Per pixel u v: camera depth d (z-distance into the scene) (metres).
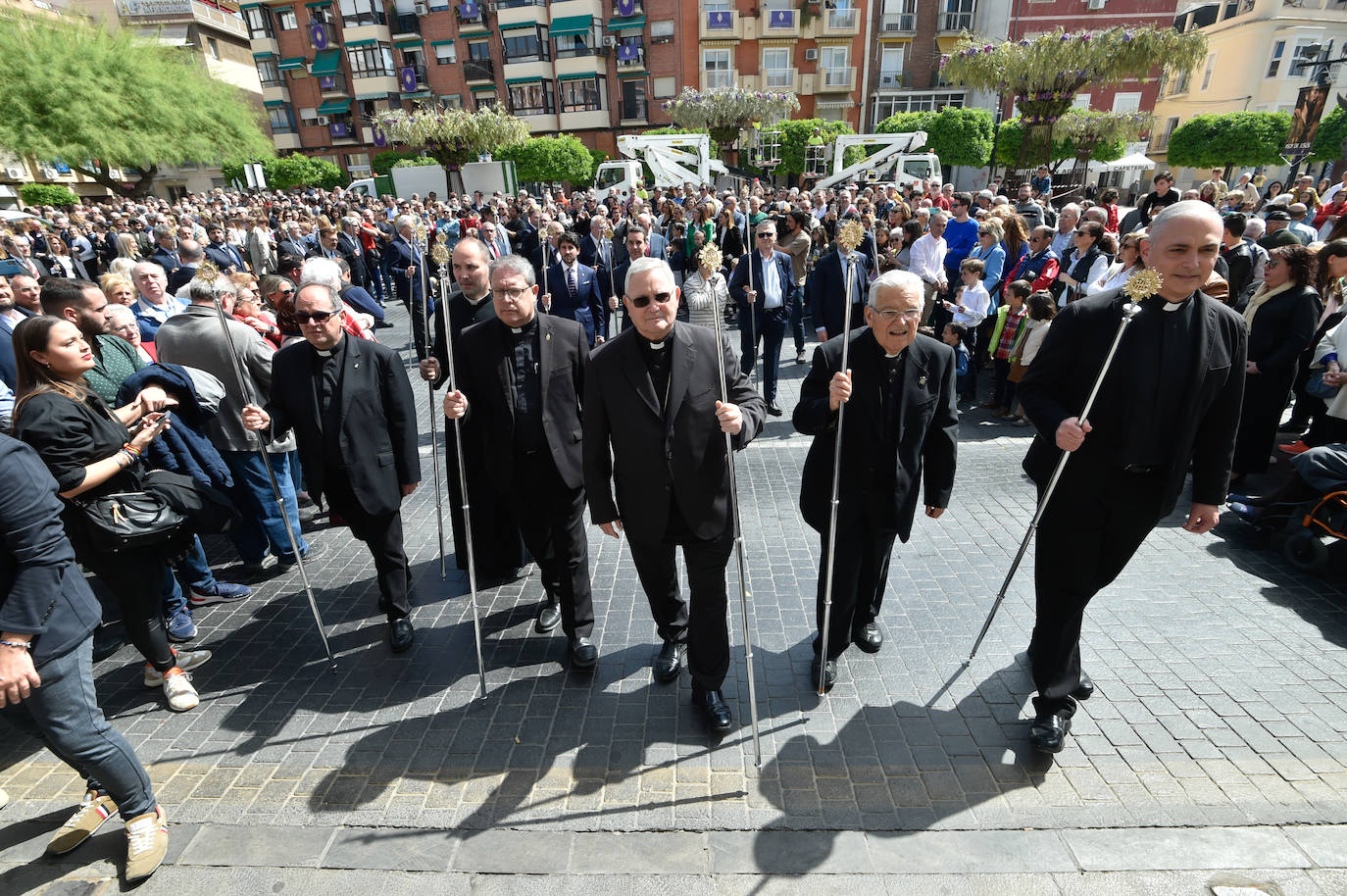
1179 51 17.14
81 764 2.31
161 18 41.25
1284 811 2.51
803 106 37.72
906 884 2.30
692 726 3.03
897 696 3.16
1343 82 32.53
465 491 3.09
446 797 2.69
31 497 2.05
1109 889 2.26
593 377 2.74
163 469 3.45
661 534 2.81
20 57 21.86
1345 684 3.13
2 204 28.86
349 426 3.29
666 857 2.42
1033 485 5.43
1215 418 2.47
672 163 21.56
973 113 28.66
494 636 3.75
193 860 2.47
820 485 3.03
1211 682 3.16
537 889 2.33
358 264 12.91
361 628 3.87
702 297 6.84
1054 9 33.06
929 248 7.37
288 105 42.19
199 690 3.37
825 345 2.98
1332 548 3.89
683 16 36.31
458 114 28.30
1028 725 2.96
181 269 7.07
